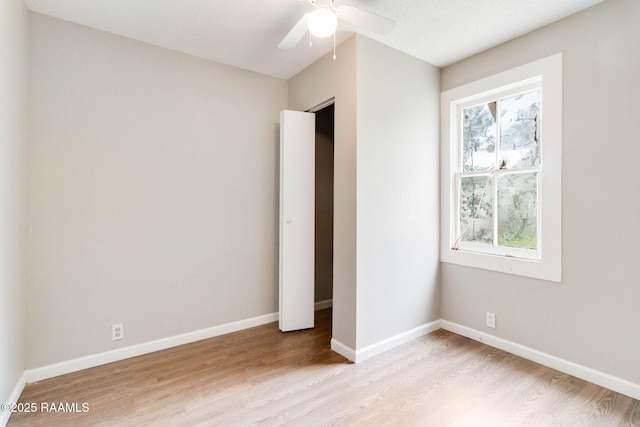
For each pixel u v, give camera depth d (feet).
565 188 7.15
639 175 6.15
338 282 8.40
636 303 6.23
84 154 7.47
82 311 7.48
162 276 8.55
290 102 10.58
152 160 8.36
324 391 6.59
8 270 5.78
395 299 8.69
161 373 7.30
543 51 7.48
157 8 6.83
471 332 9.13
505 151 8.55
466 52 8.80
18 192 6.26
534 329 7.75
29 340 6.88
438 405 6.11
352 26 7.45
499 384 6.80
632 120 6.22
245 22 7.39
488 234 8.96
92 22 7.34
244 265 9.95
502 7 6.74
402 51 8.75
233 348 8.61
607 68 6.51
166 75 8.55
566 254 7.16
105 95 7.72
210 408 6.05
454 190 9.71
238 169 9.80
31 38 6.87
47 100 7.04
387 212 8.48
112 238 7.84
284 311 9.67
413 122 9.09
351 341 7.96
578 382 6.84
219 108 9.43
